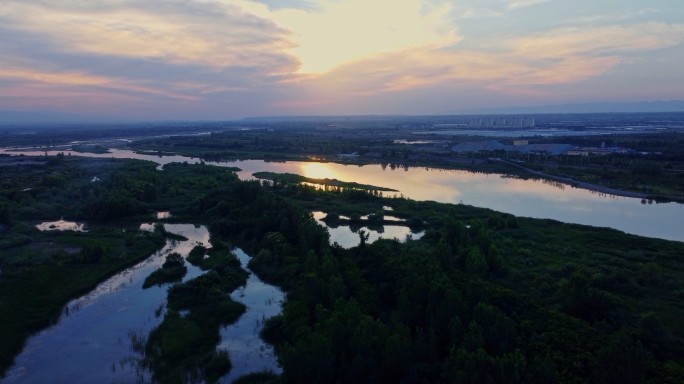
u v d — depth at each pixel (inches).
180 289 2541.8
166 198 5002.5
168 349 1959.9
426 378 1540.4
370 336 1660.9
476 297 1958.7
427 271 2242.9
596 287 2453.2
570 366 1528.1
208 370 1820.9
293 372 1587.1
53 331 2156.7
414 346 1670.8
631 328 1926.7
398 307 2064.5
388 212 4456.2
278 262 2945.4
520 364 1454.2
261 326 2197.3
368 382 1557.6
